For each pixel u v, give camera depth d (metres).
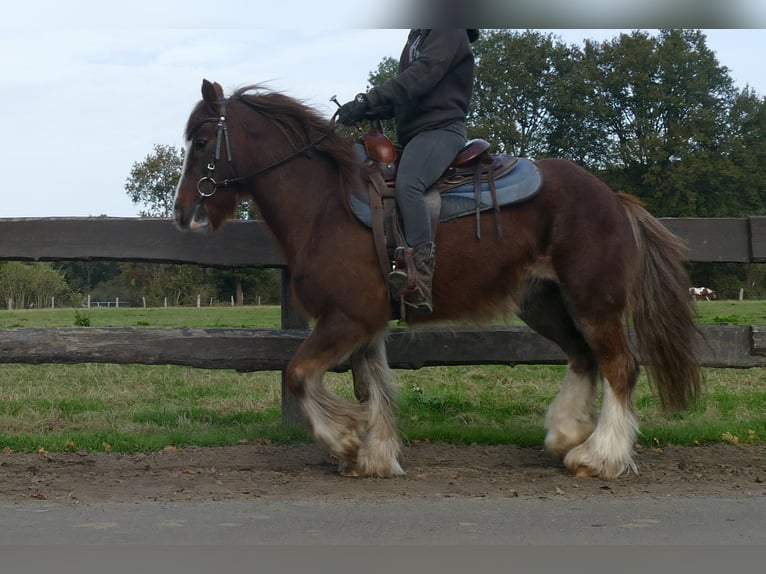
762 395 8.93
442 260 5.78
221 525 4.57
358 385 5.98
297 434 7.01
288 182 5.91
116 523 4.61
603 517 4.75
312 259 5.70
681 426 7.37
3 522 4.62
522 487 5.51
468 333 7.23
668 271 5.95
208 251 7.26
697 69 48.31
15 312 31.27
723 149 48.69
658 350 5.94
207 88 5.95
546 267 5.89
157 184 28.56
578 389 6.21
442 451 6.65
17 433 7.26
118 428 7.43
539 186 5.83
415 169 5.70
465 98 6.01
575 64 47.88
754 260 7.20
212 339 7.09
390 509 4.92
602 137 48.25
